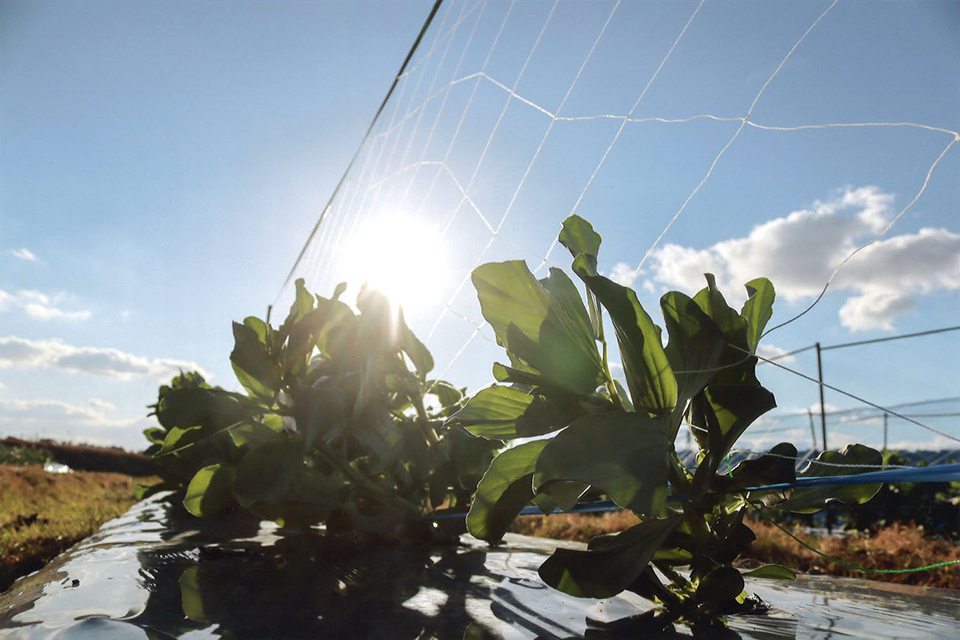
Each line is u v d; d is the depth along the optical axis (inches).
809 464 43.3
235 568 54.2
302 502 68.7
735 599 40.6
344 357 69.9
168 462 119.8
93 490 327.0
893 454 166.6
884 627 36.1
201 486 66.6
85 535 162.1
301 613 37.8
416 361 76.3
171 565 55.6
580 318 42.4
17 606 39.6
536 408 42.1
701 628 35.4
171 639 31.7
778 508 42.7
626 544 34.6
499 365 43.5
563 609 39.7
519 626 35.4
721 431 36.2
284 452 59.4
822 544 134.9
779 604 42.9
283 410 68.7
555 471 31.5
